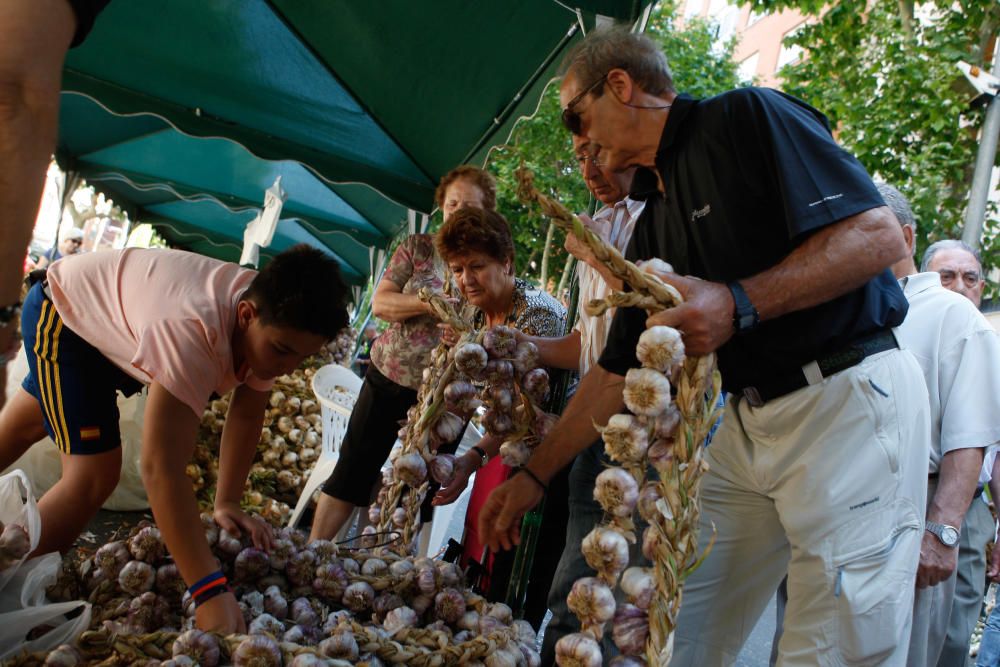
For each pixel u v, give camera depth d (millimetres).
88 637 1559
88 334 2117
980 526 2840
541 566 2557
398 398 3346
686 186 1808
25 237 1291
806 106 1713
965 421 2375
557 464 1918
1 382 1356
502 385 1983
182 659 1445
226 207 9289
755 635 4145
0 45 1231
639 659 1329
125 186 10156
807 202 1526
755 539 1929
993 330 2490
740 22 24266
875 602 1624
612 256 1292
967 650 2805
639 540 2098
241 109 5719
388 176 6254
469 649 1597
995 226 9781
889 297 1731
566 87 1930
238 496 2141
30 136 1260
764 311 1438
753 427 1818
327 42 4402
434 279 3373
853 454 1655
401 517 2133
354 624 1614
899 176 10102
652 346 1295
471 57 4062
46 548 2162
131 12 4621
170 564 1852
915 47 9922
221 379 1942
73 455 2217
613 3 3115
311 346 1905
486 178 3471
